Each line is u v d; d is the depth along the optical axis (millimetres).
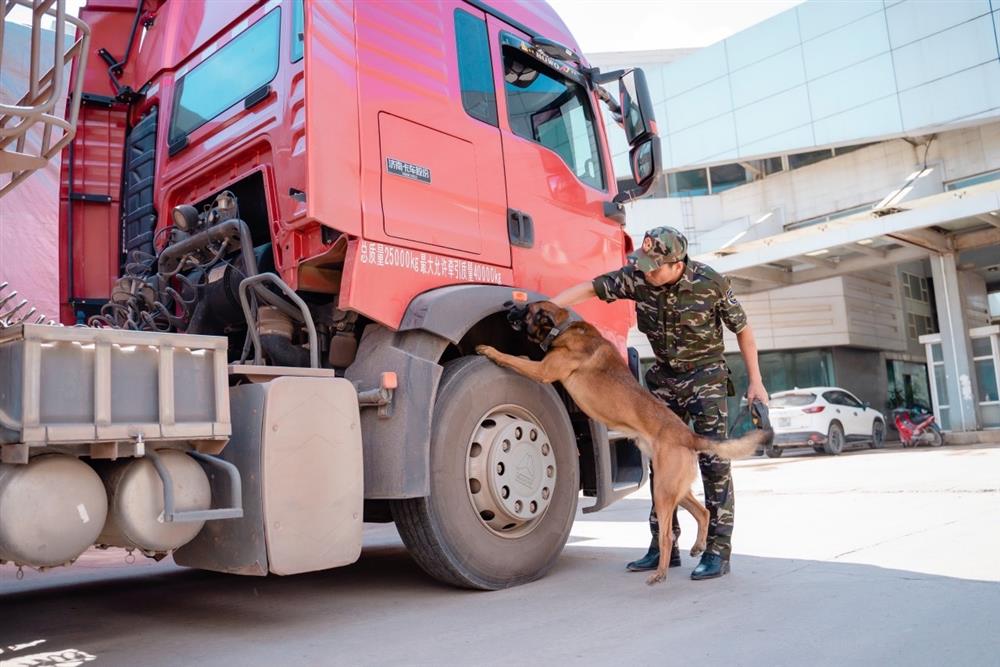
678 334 4133
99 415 2490
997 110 16625
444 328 3639
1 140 2432
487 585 3857
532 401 4160
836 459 14758
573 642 2855
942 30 17422
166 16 5035
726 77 21234
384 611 3541
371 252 3547
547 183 4727
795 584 3686
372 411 3562
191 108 4582
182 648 2971
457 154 4121
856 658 2504
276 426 2973
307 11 3516
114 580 4789
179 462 2729
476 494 3873
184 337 2764
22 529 2359
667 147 22359
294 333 3852
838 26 19172
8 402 2375
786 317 23734
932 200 14914
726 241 22297
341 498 3170
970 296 21953
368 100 3693
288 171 3637
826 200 21078
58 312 4688
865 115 18578
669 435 3967
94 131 5129
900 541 4742
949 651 2535
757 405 4008
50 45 4023
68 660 2828
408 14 4043
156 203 4766
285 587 4328
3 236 4492
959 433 17719
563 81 5242
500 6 4758
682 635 2875
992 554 4152
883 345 25422
